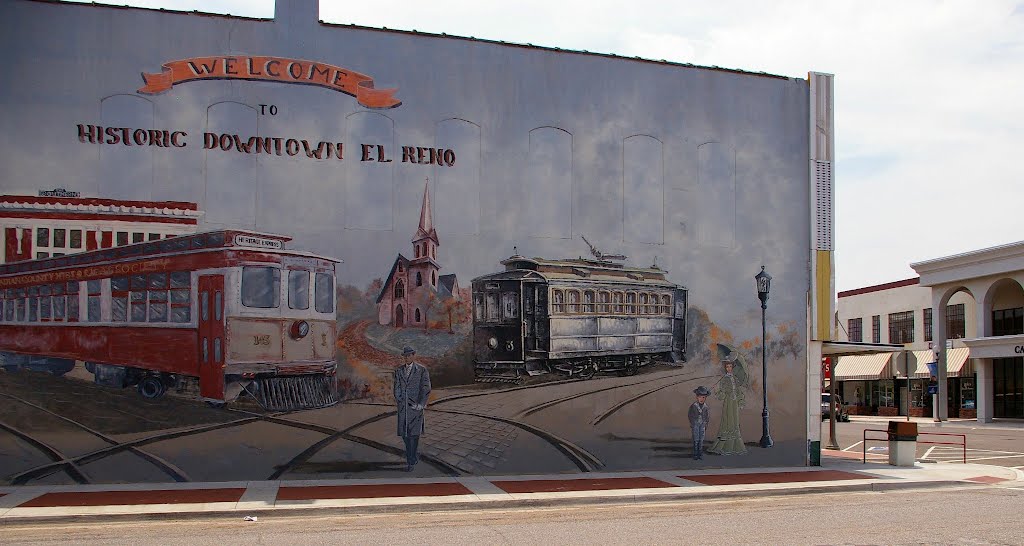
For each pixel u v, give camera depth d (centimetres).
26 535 1114
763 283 1941
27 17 1584
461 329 1730
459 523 1217
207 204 1623
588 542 1052
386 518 1266
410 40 1753
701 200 1917
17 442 1530
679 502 1454
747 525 1194
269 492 1452
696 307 1892
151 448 1561
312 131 1684
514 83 1806
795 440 1945
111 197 1593
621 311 1836
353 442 1645
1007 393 4759
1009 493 1598
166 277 1598
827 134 2025
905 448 1995
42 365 1552
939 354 4947
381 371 1675
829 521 1233
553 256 1798
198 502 1341
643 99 1892
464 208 1755
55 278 1566
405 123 1736
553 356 1777
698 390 1877
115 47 1612
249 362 1606
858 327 6259
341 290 1670
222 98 1648
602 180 1847
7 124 1561
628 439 1816
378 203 1706
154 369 1578
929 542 1061
